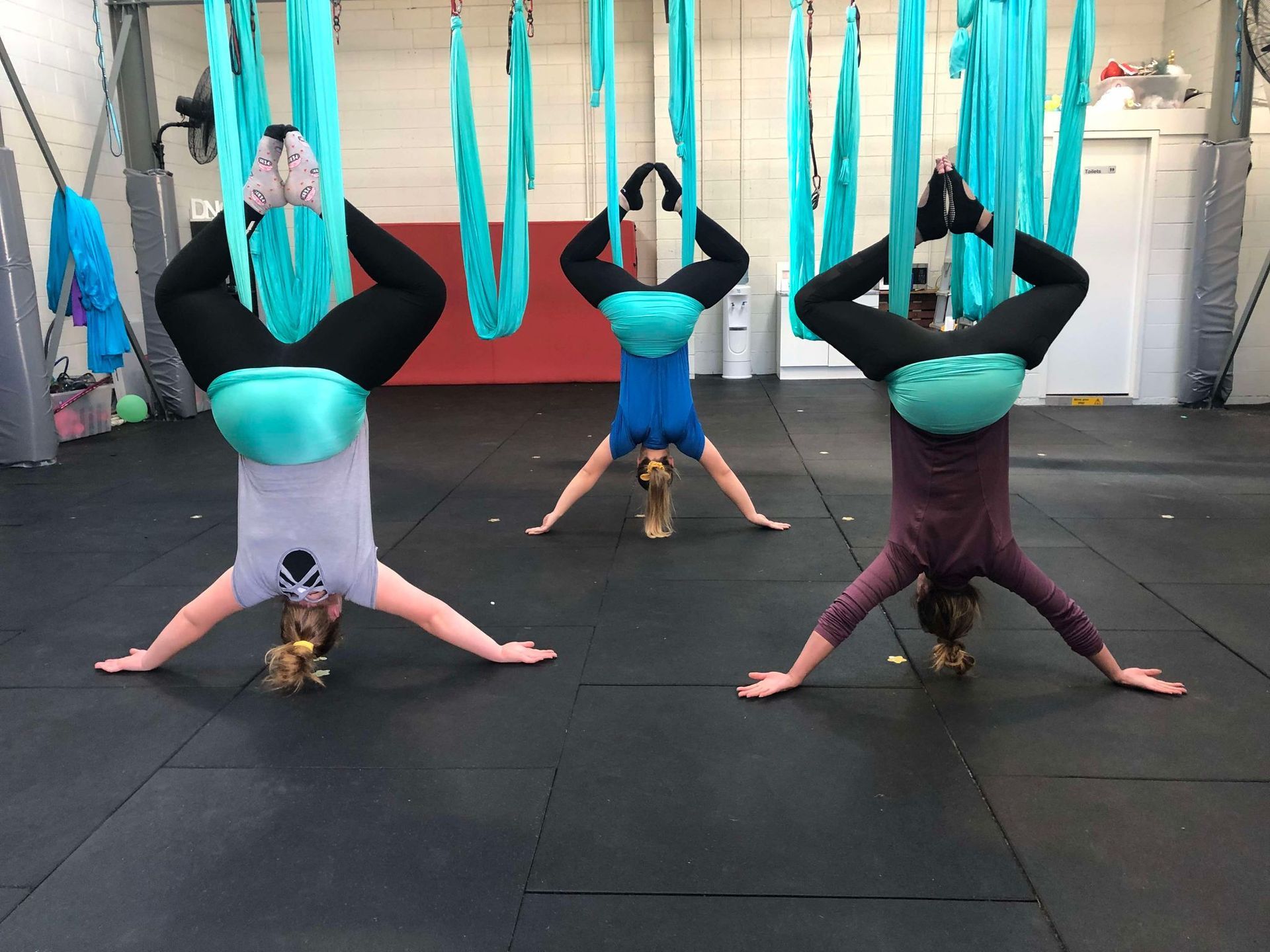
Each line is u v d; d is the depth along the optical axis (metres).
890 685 2.59
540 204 9.57
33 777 2.18
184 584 3.55
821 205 9.02
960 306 2.59
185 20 8.66
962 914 1.66
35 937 1.64
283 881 1.79
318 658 2.39
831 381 9.20
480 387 9.24
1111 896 1.70
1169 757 2.17
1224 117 7.16
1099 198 7.48
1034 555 3.71
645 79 9.28
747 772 2.15
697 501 4.71
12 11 6.40
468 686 2.64
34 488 5.19
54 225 6.32
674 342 3.67
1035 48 2.29
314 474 2.26
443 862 1.83
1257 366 7.57
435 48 9.34
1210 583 3.35
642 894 1.73
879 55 8.88
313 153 2.18
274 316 2.52
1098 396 7.79
